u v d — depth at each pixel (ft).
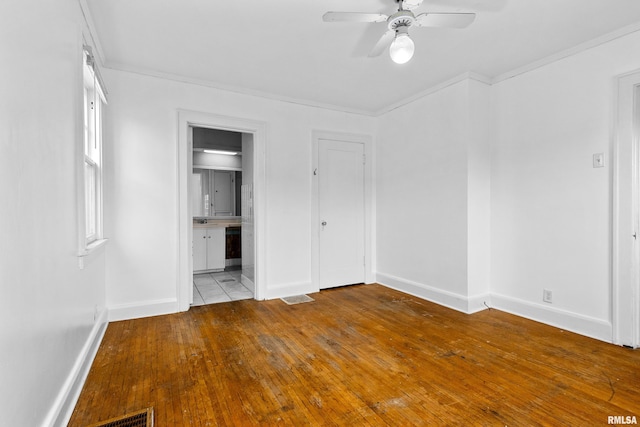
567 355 7.64
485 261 11.14
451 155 11.23
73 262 6.06
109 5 7.13
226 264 18.20
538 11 7.35
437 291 11.80
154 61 9.84
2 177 3.51
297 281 13.15
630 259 7.93
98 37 8.45
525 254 10.20
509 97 10.57
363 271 14.85
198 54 9.43
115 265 9.98
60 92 5.42
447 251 11.43
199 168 18.25
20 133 3.94
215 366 7.20
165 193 10.69
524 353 7.77
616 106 8.13
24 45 4.08
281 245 12.80
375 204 15.08
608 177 8.34
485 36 8.42
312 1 7.05
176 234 10.87
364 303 11.90
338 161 14.15
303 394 6.15
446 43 8.77
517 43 8.77
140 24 7.88
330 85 11.72
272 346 8.25
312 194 13.46
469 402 5.87
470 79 10.66
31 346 4.18
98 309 8.54
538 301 9.89
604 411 5.55
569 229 9.12
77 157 6.39
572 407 5.68
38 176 4.46
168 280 10.77
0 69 3.49
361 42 8.78
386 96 12.85
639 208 7.93
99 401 5.89
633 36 7.89
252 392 6.20
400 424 5.30
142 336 8.83
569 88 9.09
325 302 12.05
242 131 12.34
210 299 12.46
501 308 10.89
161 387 6.35
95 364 7.25
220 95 11.59
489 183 11.18
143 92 10.38
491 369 7.04
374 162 15.03
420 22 6.50
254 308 11.35
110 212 9.91
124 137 10.11
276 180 12.69
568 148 9.12
